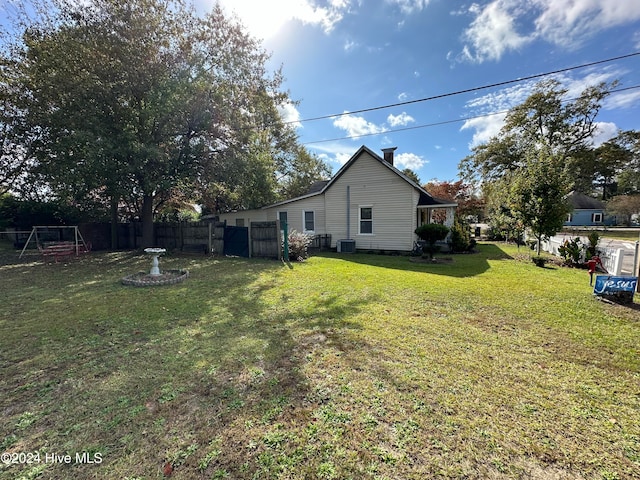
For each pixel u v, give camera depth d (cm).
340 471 166
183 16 1108
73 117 927
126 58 930
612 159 2441
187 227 1245
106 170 936
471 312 442
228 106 1140
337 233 1362
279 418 210
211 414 214
